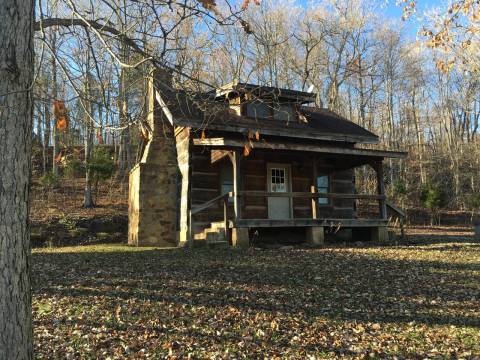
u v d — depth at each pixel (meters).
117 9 4.78
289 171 17.12
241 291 7.75
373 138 17.47
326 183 18.06
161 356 4.96
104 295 7.36
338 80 37.47
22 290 3.15
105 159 23.02
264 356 5.00
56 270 9.46
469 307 7.04
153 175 16.03
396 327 6.10
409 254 12.07
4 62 3.21
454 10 10.91
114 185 27.88
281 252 12.14
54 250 14.08
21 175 3.22
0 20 3.23
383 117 43.44
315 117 19.05
